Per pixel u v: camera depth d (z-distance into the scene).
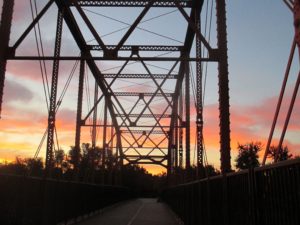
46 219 16.78
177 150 46.38
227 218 9.88
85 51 30.67
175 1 20.19
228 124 16.16
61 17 22.45
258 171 7.07
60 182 19.30
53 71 21.45
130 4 22.64
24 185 14.12
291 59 6.77
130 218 26.89
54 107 20.88
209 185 13.02
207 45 18.27
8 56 17.17
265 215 6.70
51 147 20.12
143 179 105.50
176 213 27.58
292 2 6.04
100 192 33.12
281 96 7.19
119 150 71.31
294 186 5.46
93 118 39.78
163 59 18.58
